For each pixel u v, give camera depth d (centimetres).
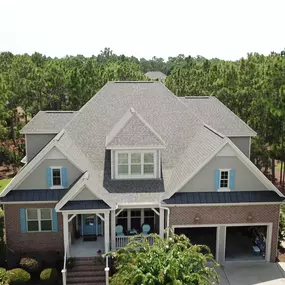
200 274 1808
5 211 2639
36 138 3222
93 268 2489
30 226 2686
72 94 5969
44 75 6444
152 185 2775
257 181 2645
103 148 3030
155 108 3275
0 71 7869
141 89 3438
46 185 2667
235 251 2853
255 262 2717
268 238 2703
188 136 3108
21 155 5397
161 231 2666
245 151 3228
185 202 2580
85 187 2489
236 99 4859
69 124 3097
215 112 3475
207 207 2617
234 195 2627
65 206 2472
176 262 1722
